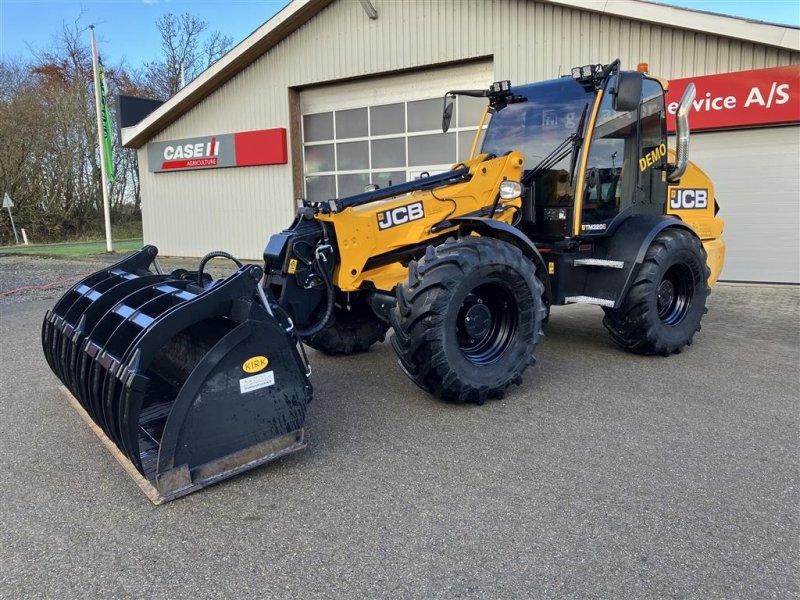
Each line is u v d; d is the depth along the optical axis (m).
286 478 3.32
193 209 15.76
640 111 5.52
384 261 4.63
